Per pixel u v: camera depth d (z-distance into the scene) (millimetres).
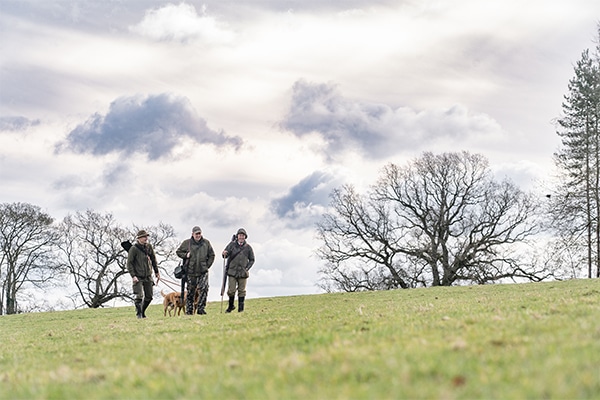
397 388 6148
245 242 23578
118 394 7031
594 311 11672
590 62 62344
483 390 5910
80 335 17141
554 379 6059
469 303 18109
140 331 16219
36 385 8289
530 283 34375
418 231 65375
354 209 66062
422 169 65688
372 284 64875
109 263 67438
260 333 12555
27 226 62906
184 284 23859
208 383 7160
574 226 57875
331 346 9312
